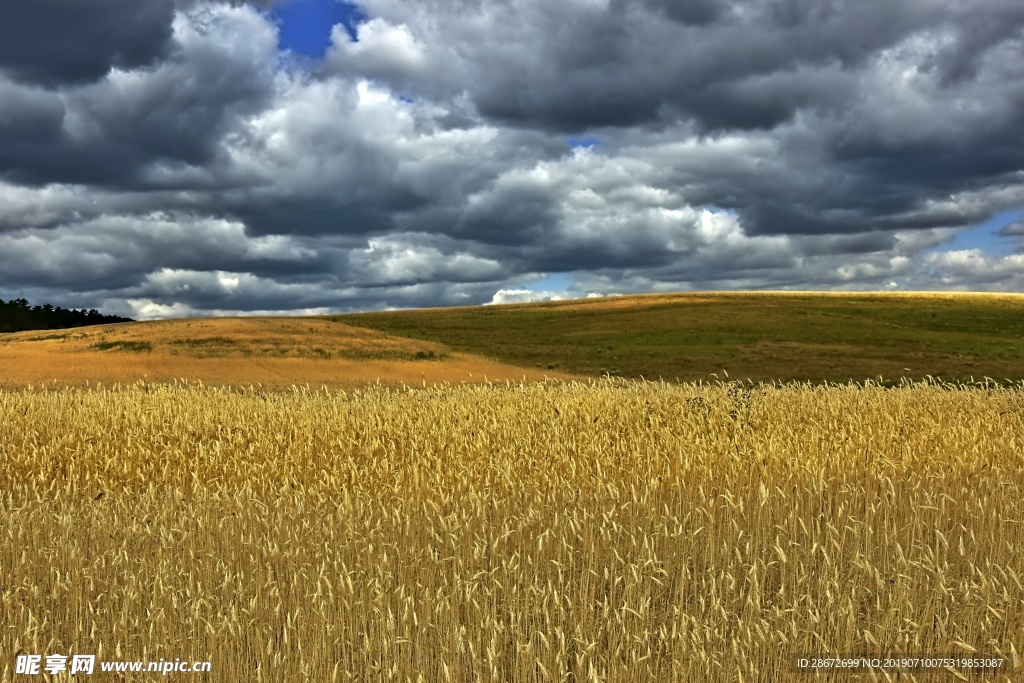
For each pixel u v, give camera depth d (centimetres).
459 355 5184
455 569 721
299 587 694
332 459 1259
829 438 1227
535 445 1247
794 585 694
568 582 709
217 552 795
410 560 762
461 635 622
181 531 812
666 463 1111
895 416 1395
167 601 685
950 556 791
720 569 763
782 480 1057
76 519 897
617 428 1345
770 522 854
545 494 1009
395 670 593
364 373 4250
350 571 717
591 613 655
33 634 642
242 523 859
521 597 685
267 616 681
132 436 1416
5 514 894
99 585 727
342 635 630
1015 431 1293
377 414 1517
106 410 1630
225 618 634
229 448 1323
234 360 4431
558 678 585
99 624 669
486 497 961
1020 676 604
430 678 612
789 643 620
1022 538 812
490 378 4269
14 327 12375
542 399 1611
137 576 725
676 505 938
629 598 682
